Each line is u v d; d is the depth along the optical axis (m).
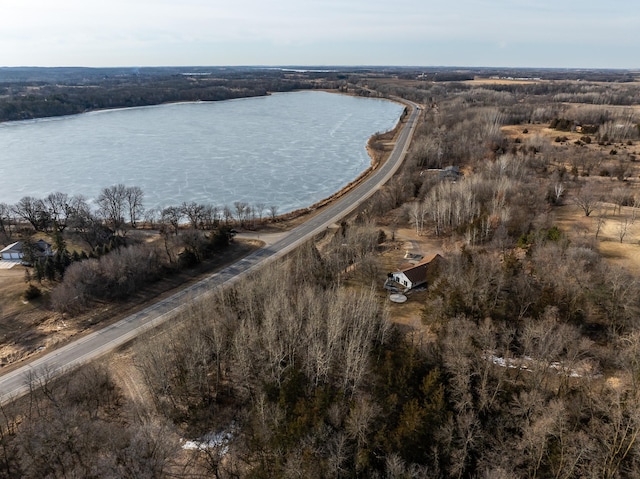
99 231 108.44
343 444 41.81
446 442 41.78
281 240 109.50
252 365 58.50
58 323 77.19
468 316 58.16
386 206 123.00
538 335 51.56
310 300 62.94
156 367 56.41
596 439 41.22
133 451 40.69
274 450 44.44
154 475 40.78
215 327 61.84
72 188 158.88
